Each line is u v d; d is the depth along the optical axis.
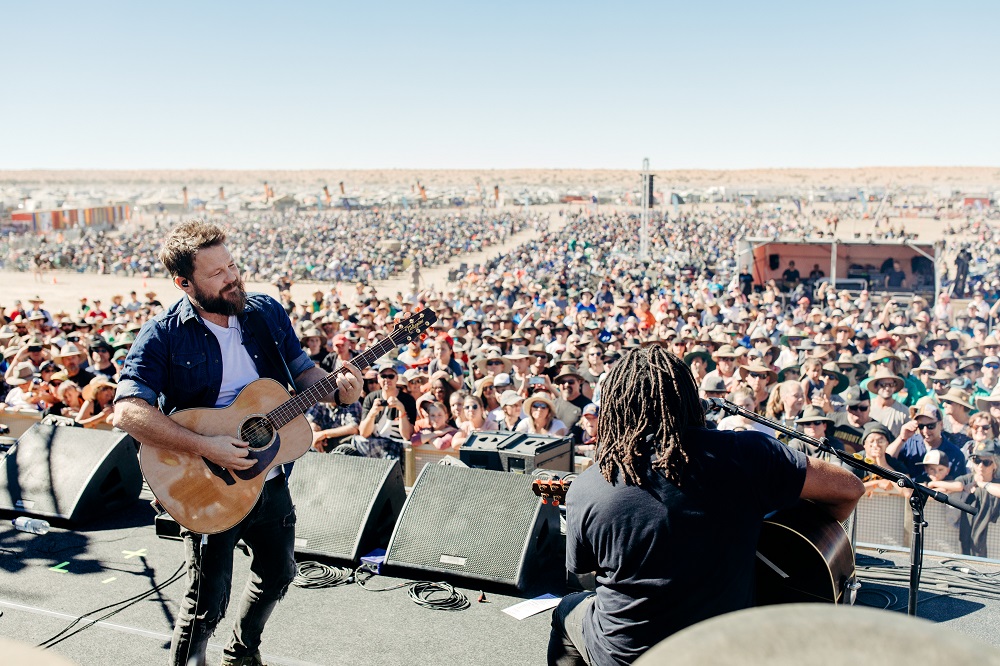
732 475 2.24
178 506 2.95
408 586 4.35
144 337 2.95
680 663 0.79
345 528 4.66
